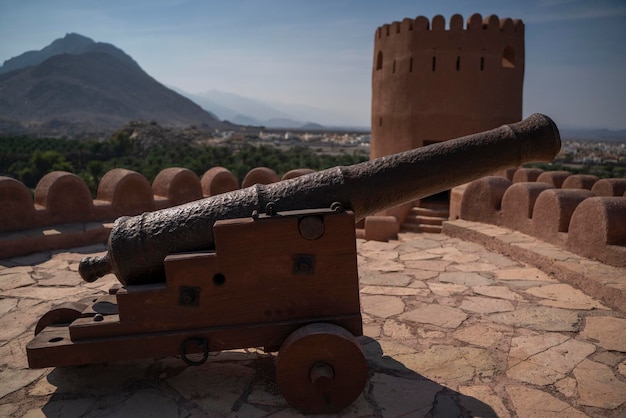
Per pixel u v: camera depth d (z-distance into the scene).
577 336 4.12
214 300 3.08
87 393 3.29
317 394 2.99
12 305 4.96
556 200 6.44
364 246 7.51
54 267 6.24
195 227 3.20
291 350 2.93
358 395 3.00
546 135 3.57
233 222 3.03
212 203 3.30
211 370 3.57
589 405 3.12
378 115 14.37
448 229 8.34
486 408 3.09
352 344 2.93
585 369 3.57
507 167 3.64
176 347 3.09
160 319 3.09
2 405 3.15
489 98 12.65
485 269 6.11
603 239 5.55
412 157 3.51
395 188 3.43
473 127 12.66
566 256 5.89
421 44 12.62
